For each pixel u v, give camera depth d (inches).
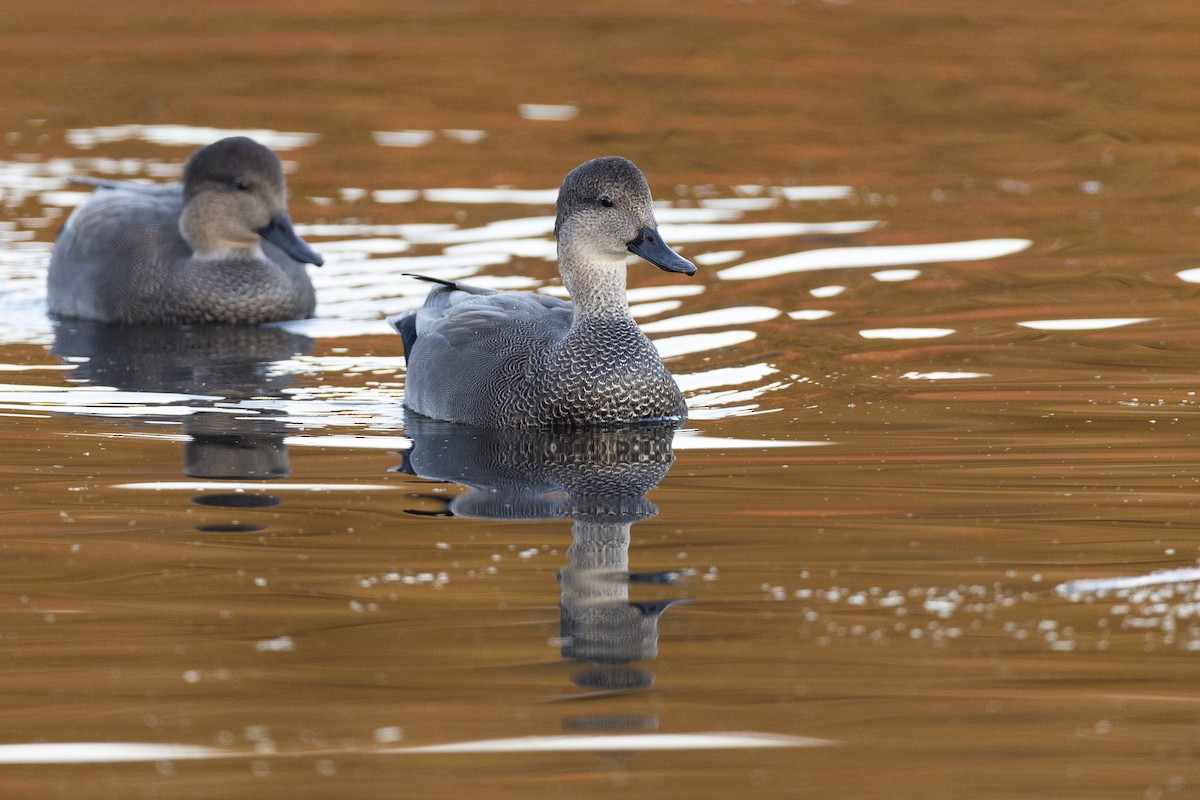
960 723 306.2
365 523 421.4
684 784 284.2
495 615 357.7
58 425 519.5
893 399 542.0
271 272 688.4
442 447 498.0
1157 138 962.1
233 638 346.3
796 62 1142.3
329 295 706.8
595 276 531.5
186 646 342.0
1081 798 279.3
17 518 423.8
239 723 307.6
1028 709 311.6
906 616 355.6
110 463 476.4
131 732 303.7
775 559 390.9
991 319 643.5
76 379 585.6
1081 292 680.4
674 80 1095.6
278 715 310.7
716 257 743.7
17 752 296.4
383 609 361.4
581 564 389.1
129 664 333.4
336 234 786.8
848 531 410.9
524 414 520.1
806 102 1042.7
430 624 352.8
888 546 399.9
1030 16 1261.1
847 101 1044.5
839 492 444.1
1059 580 375.6
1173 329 624.1
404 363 616.7
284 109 1027.9
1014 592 368.5
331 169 900.0
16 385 574.9
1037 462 468.8
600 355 521.3
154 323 683.4
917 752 295.4
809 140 956.0
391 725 306.5
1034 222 796.6
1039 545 398.9
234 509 433.1
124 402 552.4
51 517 425.1
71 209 842.2
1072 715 309.0
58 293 705.0
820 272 719.1
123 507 434.0
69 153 935.7
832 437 499.8
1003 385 555.8
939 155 927.0
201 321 681.0
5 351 632.4
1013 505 430.3
